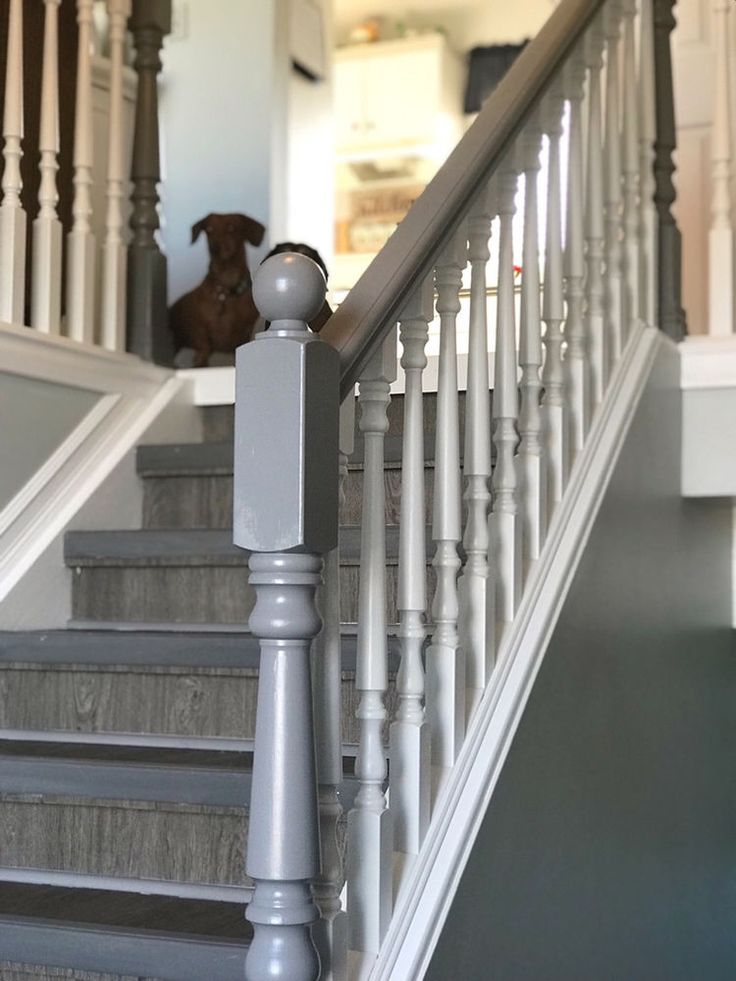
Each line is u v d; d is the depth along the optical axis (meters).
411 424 1.70
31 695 2.45
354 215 6.44
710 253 3.14
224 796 1.97
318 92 4.91
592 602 2.38
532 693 2.05
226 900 1.96
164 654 2.33
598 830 2.41
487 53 6.28
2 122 2.99
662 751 2.86
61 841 2.11
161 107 4.23
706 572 3.29
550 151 2.35
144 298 3.11
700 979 3.14
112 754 2.16
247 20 4.16
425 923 1.62
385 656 1.59
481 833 1.81
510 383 2.09
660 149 3.11
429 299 1.75
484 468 1.96
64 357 2.76
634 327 2.81
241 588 2.60
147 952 1.73
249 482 1.33
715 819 3.32
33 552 2.64
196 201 4.18
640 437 2.72
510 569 2.06
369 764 1.58
